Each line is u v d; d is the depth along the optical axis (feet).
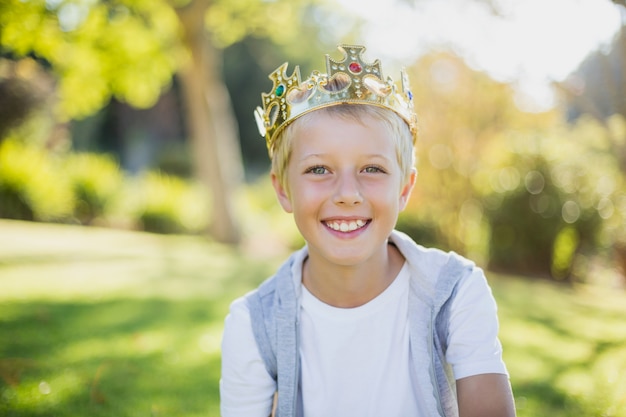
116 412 8.08
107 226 36.94
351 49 4.41
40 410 8.05
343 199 4.20
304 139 4.38
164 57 31.91
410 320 4.47
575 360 10.58
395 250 4.85
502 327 13.20
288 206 4.83
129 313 13.71
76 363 9.97
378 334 4.54
